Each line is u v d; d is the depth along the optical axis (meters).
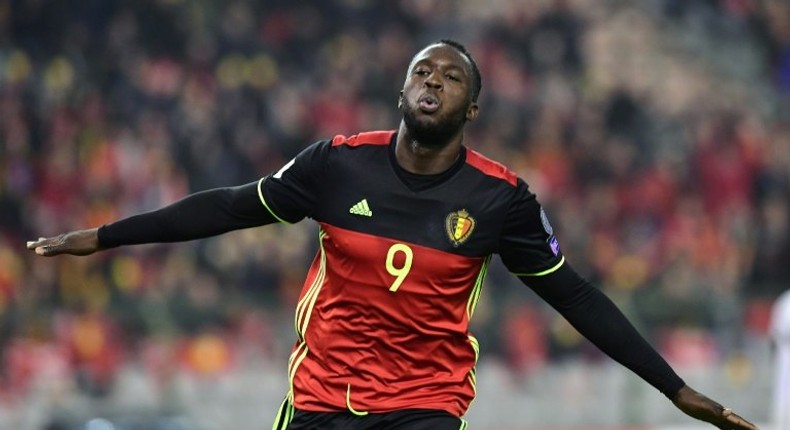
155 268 50.03
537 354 53.78
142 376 47.00
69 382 45.44
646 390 54.91
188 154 56.06
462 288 15.02
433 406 15.02
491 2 72.88
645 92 74.31
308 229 53.88
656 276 60.34
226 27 63.41
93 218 51.59
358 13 67.38
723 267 62.09
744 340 57.81
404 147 14.95
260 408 48.97
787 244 65.12
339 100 62.88
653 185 64.69
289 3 66.44
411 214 14.86
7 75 55.41
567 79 70.56
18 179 51.25
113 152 53.69
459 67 14.78
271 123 59.91
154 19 61.47
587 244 59.78
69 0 60.25
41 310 46.88
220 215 15.27
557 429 53.56
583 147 65.00
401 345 15.01
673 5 83.19
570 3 78.88
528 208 15.14
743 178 67.44
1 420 43.94
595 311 15.58
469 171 15.03
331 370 15.12
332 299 15.08
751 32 83.00
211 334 49.38
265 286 52.00
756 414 56.44
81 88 56.78
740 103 77.38
